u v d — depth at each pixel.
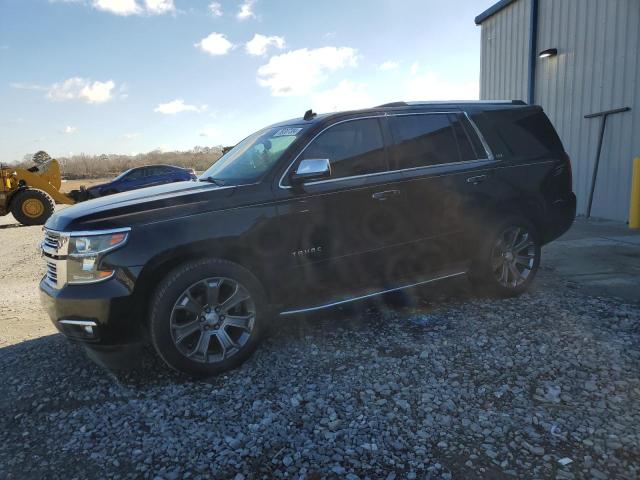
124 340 3.29
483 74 13.95
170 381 3.43
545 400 2.95
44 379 3.55
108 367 3.69
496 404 2.93
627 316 4.22
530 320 4.21
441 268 4.54
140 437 2.77
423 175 4.30
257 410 2.99
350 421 2.82
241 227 3.50
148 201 3.43
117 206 3.39
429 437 2.63
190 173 20.23
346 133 4.07
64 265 3.26
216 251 3.46
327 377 3.35
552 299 4.75
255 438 2.70
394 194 4.14
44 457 2.63
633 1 8.76
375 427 2.74
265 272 3.66
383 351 3.71
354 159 4.05
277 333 4.17
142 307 3.31
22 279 7.31
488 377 3.25
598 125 9.70
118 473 2.47
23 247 10.66
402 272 4.31
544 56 11.02
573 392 3.02
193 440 2.72
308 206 3.77
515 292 4.81
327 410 2.94
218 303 3.48
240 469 2.45
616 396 2.96
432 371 3.36
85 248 3.20
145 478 2.42
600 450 2.46
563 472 2.32
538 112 5.25
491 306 4.61
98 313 3.17
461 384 3.17
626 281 5.29
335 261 3.93
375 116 4.23
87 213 3.33
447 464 2.41
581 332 3.90
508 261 4.79
